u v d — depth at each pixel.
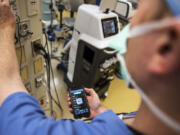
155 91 0.23
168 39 0.19
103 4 1.06
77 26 1.24
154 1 0.22
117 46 0.37
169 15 0.19
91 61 1.17
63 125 0.34
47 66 1.06
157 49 0.20
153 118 0.27
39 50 0.93
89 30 1.13
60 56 2.04
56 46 2.22
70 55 1.45
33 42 0.90
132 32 0.25
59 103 1.48
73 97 0.76
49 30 2.02
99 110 0.71
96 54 1.09
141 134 0.30
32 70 1.01
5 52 0.50
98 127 0.34
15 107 0.35
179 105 0.21
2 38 0.52
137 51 0.24
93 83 1.27
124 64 0.32
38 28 0.88
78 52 1.25
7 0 0.55
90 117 0.72
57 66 1.86
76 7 2.05
